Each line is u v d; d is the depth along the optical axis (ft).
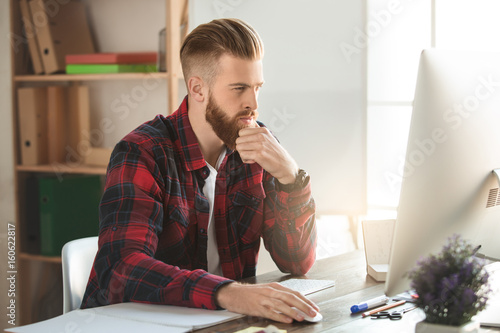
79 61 8.58
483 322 3.45
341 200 8.99
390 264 3.37
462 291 2.97
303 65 8.97
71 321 3.67
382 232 4.93
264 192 5.24
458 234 3.45
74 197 8.77
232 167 5.13
